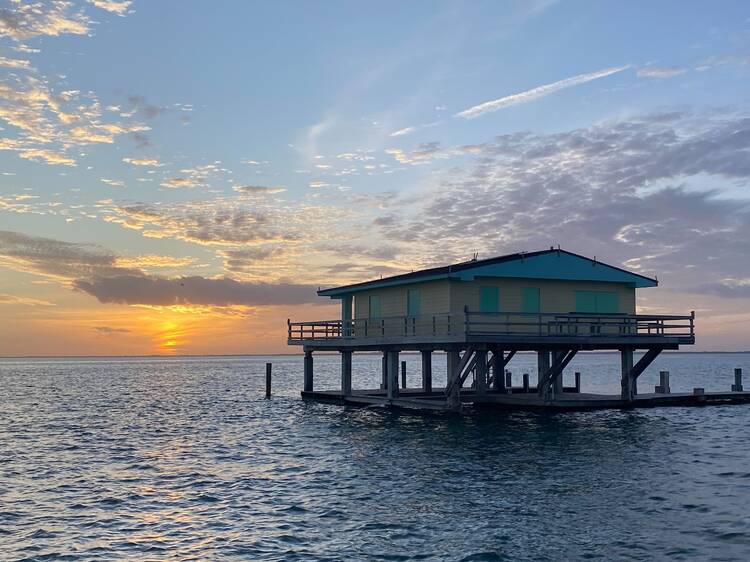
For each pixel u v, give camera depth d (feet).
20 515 67.67
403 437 109.19
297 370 530.27
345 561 52.90
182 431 128.98
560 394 149.79
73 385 311.27
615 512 63.00
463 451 94.73
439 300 130.41
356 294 162.81
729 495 68.64
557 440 102.68
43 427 138.41
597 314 123.44
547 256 131.54
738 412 133.28
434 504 67.26
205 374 457.68
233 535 60.23
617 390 239.71
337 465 89.10
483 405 140.46
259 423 137.80
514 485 73.97
